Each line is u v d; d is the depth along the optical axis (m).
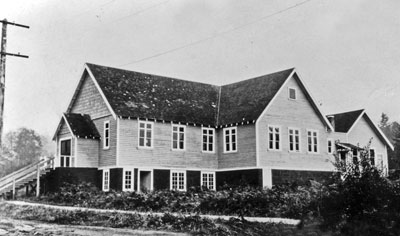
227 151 38.00
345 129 43.50
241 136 36.84
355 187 13.16
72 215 22.48
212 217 20.17
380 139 43.22
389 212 12.59
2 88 27.09
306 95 39.56
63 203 29.12
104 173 34.78
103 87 35.56
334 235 13.34
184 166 36.94
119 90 36.25
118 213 21.98
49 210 24.67
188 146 37.47
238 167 36.75
